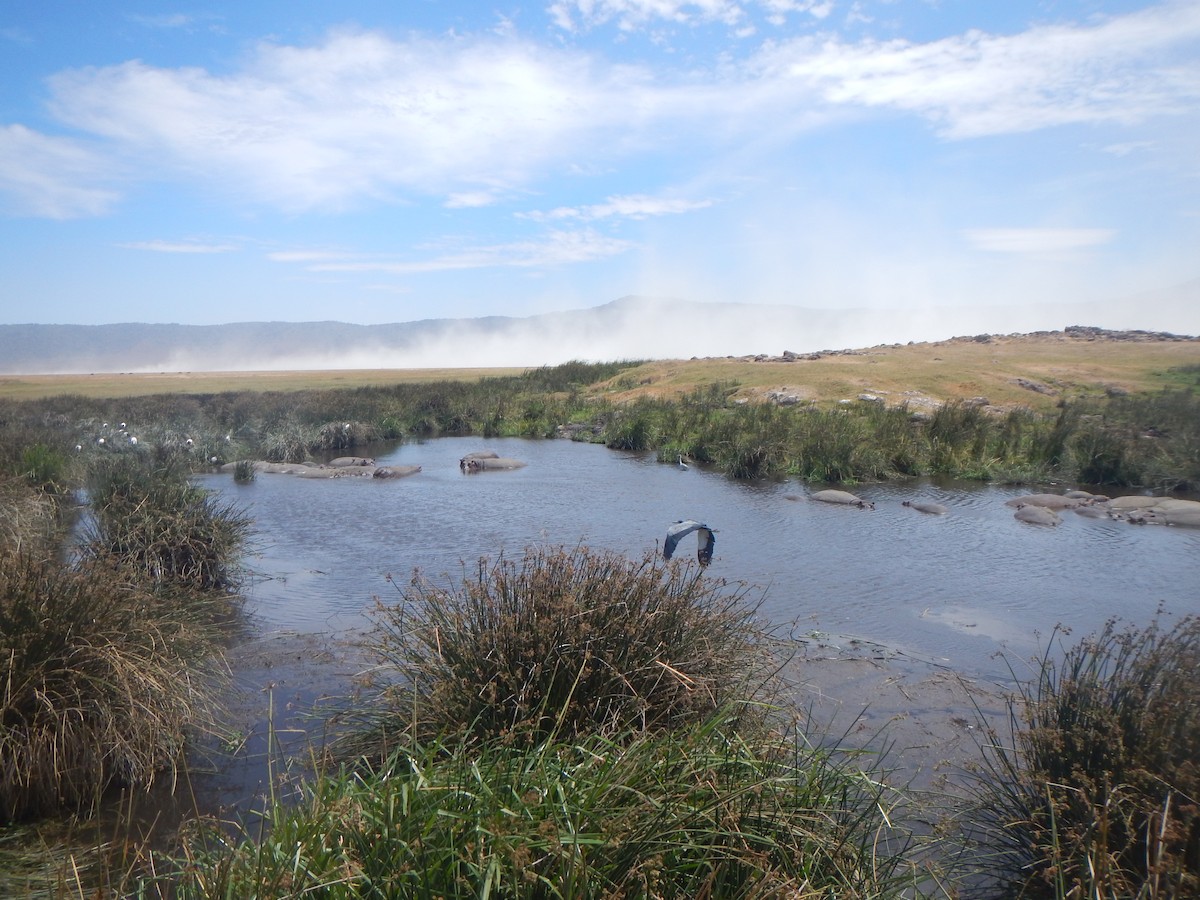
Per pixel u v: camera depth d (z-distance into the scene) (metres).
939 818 4.28
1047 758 4.22
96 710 4.76
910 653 7.21
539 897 2.86
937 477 18.14
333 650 7.04
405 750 3.71
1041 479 17.59
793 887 3.13
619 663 4.43
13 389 44.78
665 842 3.02
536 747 3.89
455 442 25.78
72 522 11.39
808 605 8.62
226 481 17.47
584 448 23.86
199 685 5.62
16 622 4.77
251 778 4.81
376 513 13.71
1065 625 8.10
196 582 8.66
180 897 3.03
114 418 23.98
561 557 5.18
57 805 4.49
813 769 3.82
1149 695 4.30
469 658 4.53
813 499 15.09
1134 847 3.60
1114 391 25.89
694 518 13.30
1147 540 12.02
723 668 4.75
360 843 2.95
